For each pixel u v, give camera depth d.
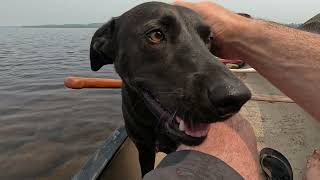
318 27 0.46
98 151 0.38
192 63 0.23
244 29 0.23
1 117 1.07
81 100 1.29
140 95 0.28
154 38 0.25
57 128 0.96
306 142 0.38
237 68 0.65
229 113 0.20
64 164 0.72
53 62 2.74
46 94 1.41
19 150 0.80
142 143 0.35
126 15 0.29
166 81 0.24
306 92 0.19
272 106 0.47
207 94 0.21
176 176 0.14
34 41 7.02
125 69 0.29
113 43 0.32
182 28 0.25
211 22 0.26
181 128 0.22
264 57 0.21
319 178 0.26
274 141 0.38
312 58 0.19
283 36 0.21
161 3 0.27
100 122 1.01
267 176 0.28
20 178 0.66
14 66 2.46
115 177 0.37
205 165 0.15
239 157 0.18
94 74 2.02
